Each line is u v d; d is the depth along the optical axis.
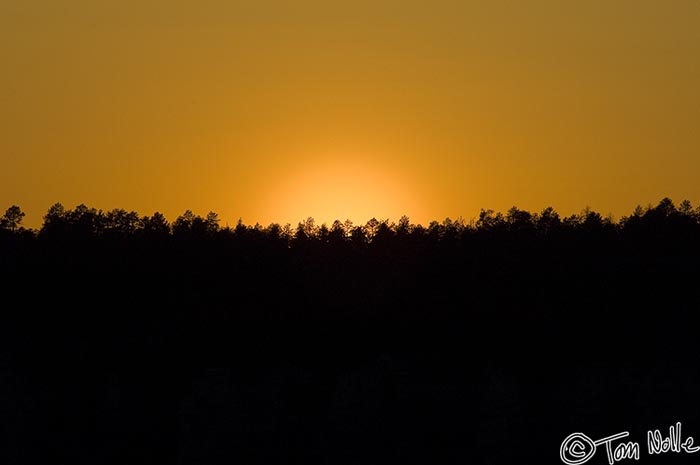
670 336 172.12
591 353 169.50
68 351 169.38
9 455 147.00
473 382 158.00
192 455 146.25
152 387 160.88
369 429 147.62
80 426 152.38
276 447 147.50
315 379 163.75
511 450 144.25
